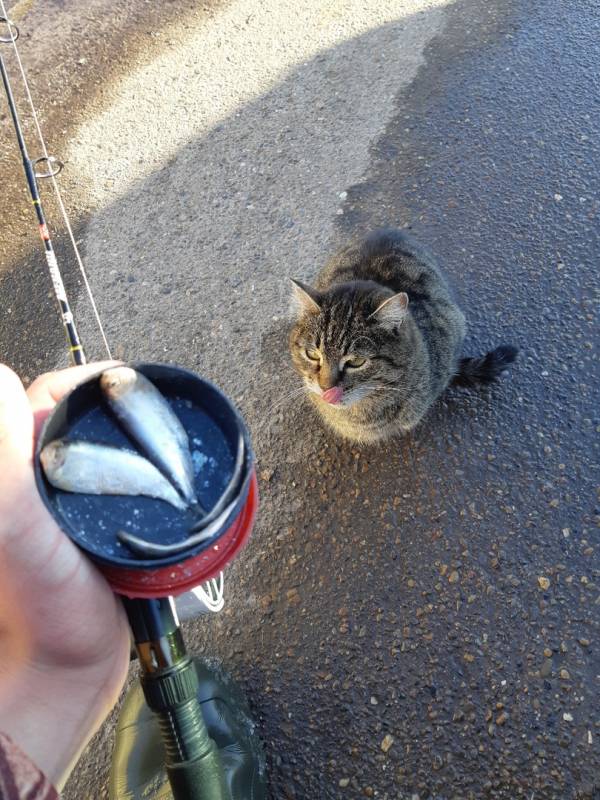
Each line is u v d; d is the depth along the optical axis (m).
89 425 0.32
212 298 0.79
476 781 0.50
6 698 0.30
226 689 0.54
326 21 1.06
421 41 0.99
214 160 0.92
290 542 0.62
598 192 0.78
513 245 0.76
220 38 1.07
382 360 0.61
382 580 0.58
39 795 0.24
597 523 0.58
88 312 0.81
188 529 0.30
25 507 0.29
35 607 0.29
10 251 0.89
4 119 1.03
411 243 0.71
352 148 0.89
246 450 0.30
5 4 1.17
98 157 0.96
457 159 0.85
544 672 0.53
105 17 1.14
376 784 0.51
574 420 0.63
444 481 0.62
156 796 0.49
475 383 0.66
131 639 0.35
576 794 0.49
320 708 0.54
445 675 0.54
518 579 0.56
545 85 0.89
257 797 0.50
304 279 0.79
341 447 0.66
